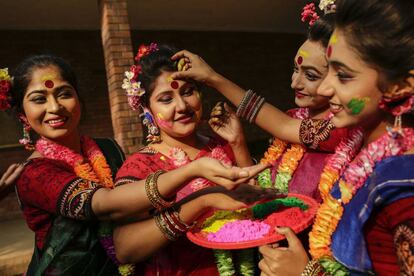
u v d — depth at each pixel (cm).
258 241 119
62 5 628
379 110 97
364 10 89
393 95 92
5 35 658
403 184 88
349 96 95
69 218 150
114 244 144
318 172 155
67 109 166
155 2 671
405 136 95
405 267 86
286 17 833
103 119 732
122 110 470
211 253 145
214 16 772
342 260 102
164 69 155
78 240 151
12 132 643
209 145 170
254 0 721
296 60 159
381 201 92
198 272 144
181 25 791
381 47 87
